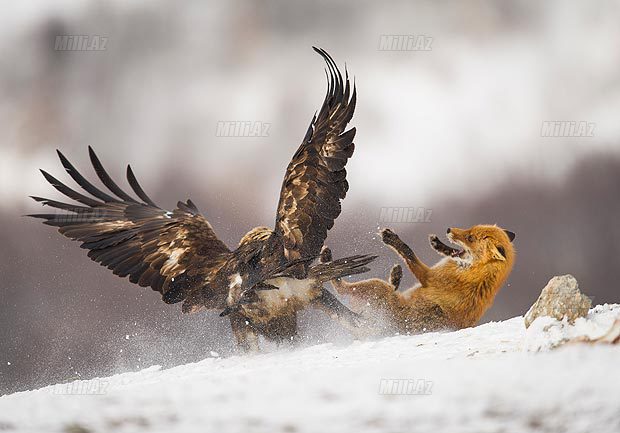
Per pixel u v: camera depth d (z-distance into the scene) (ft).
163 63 165.17
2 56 159.33
